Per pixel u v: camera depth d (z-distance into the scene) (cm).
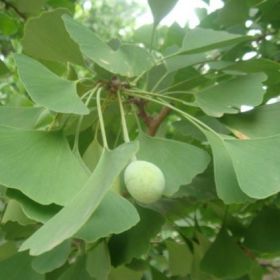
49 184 19
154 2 28
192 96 29
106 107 25
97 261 25
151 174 19
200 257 33
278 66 27
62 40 24
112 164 17
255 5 33
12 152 19
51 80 21
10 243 28
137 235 26
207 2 37
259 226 30
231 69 27
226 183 21
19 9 35
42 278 24
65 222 16
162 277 32
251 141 21
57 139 20
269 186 19
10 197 19
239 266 30
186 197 30
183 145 23
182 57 29
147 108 31
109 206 18
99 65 22
